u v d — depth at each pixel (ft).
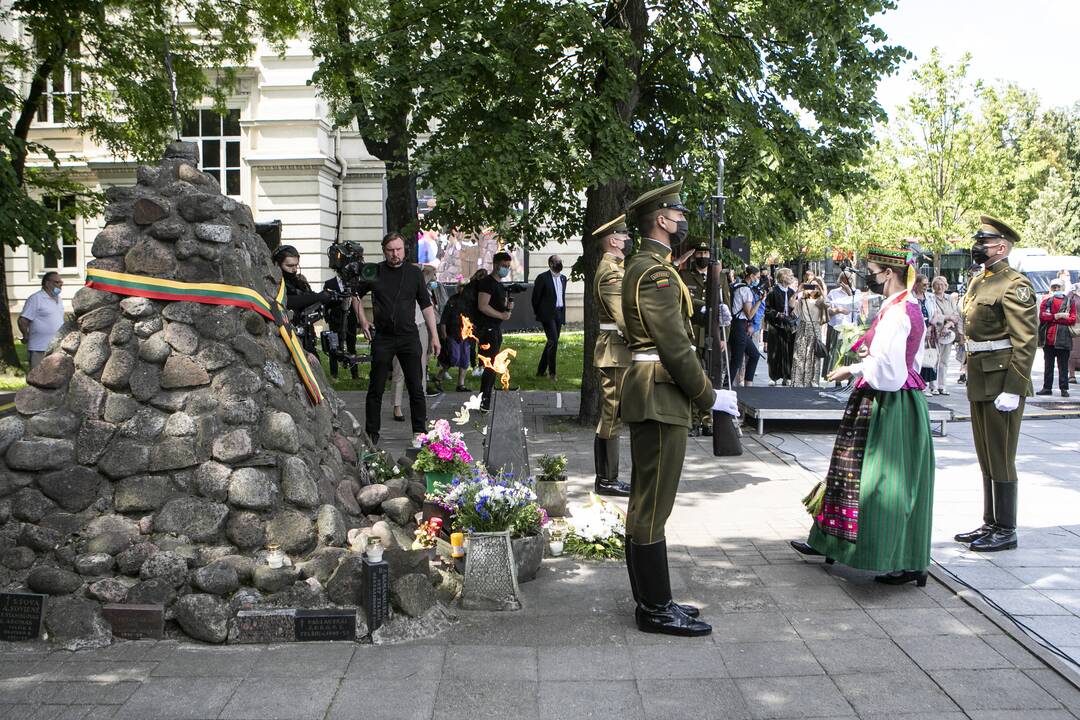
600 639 14.64
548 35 30.35
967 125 93.50
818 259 119.96
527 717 12.03
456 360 45.06
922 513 16.69
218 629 14.12
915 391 16.93
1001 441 19.52
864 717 12.10
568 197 38.47
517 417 21.66
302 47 76.54
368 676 13.15
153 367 15.62
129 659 13.53
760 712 12.22
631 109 33.68
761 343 69.41
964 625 15.28
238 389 15.72
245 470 15.20
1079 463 28.81
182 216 16.34
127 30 47.34
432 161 30.42
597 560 18.80
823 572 18.02
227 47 48.47
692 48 32.99
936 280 46.52
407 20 31.78
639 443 14.87
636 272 14.71
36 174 52.11
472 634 14.78
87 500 15.01
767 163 34.47
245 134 77.97
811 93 34.32
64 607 14.15
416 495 19.49
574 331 75.77
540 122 32.19
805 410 33.58
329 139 80.53
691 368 14.48
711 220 32.58
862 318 19.35
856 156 35.91
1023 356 18.95
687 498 23.95
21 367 54.49
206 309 16.03
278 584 14.58
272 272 18.62
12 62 49.67
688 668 13.56
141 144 51.06
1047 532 20.90
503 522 17.37
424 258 73.67
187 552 14.71
